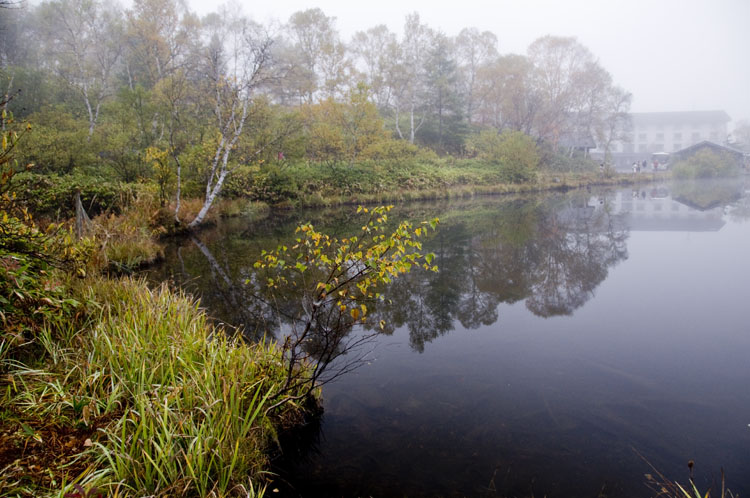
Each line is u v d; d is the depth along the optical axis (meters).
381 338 4.96
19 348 3.13
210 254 9.16
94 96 23.81
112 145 14.51
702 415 3.36
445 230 12.73
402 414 3.39
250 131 18.14
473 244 10.57
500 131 41.88
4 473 1.99
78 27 25.95
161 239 10.95
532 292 6.75
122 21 28.94
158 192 12.12
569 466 2.76
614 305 6.09
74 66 24.94
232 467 2.29
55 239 4.61
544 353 4.55
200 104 17.61
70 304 3.66
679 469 2.73
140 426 2.24
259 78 13.52
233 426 2.59
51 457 2.18
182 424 2.43
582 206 19.02
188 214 12.79
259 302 6.00
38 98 21.56
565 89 45.22
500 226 13.38
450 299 6.42
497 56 46.09
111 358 2.97
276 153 19.08
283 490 2.55
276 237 11.24
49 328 3.33
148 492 2.10
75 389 2.76
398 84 36.19
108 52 28.44
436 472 2.70
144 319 3.62
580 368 4.20
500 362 4.34
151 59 26.89
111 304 4.07
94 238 7.21
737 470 2.71
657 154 59.41
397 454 2.89
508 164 30.33
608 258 8.97
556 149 42.19
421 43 38.50
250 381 3.02
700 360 4.33
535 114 41.69
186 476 2.17
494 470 2.73
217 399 2.68
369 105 24.80
